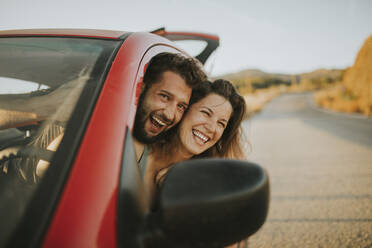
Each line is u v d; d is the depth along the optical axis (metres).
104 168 0.62
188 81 1.22
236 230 0.53
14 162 0.82
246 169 0.58
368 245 2.43
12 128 0.90
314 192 3.77
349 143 7.12
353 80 26.64
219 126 1.57
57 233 0.52
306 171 4.84
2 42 1.21
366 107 16.78
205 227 0.51
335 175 4.46
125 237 0.55
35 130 0.83
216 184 0.53
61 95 0.85
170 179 0.55
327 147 6.84
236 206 0.52
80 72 0.90
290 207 3.32
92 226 0.54
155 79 1.18
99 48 1.02
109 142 0.67
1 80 1.01
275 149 7.09
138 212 0.60
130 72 0.88
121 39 1.07
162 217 0.51
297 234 2.68
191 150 1.53
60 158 0.65
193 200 0.50
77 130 0.70
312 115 18.53
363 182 4.02
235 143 1.92
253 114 21.92
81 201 0.56
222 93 1.53
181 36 2.21
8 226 0.54
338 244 2.47
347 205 3.27
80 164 0.62
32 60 1.04
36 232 0.52
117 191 0.60
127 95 0.80
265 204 0.57
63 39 1.14
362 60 26.75
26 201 0.58
